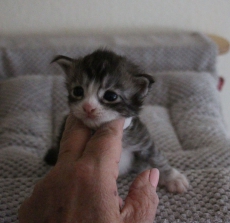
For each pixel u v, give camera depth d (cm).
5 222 16
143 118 28
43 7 38
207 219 17
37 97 31
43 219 12
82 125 15
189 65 36
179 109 30
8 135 26
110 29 40
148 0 38
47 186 13
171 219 17
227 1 38
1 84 33
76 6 38
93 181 12
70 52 35
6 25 38
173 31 40
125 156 20
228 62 42
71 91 17
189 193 18
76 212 12
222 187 18
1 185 19
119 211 13
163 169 20
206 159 22
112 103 17
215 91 32
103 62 17
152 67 36
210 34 40
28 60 35
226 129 29
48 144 26
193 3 38
